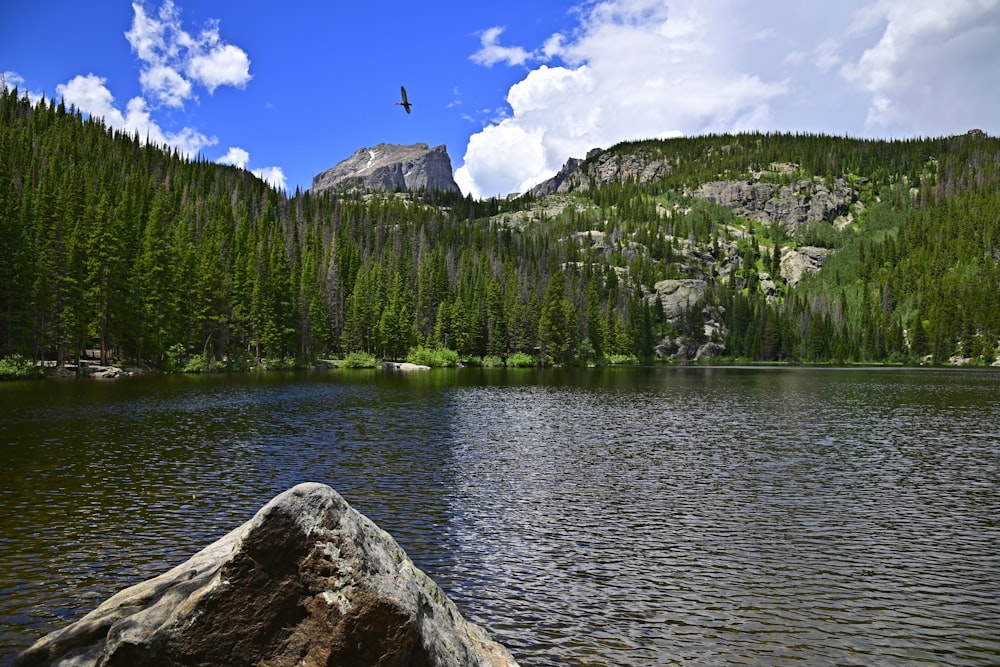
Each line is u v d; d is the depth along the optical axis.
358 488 21.08
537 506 19.17
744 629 11.15
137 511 17.73
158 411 39.75
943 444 30.72
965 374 109.75
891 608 12.11
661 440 31.94
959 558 14.88
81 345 70.38
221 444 28.55
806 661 10.06
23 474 21.95
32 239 70.25
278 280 101.50
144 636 6.43
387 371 104.06
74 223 89.75
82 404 42.12
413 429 34.69
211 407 42.84
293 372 93.06
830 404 51.44
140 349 78.50
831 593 12.79
